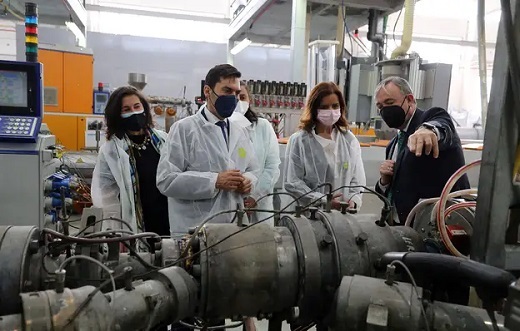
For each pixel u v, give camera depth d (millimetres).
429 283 825
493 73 837
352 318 716
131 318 706
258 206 1786
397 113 1504
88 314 622
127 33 7520
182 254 887
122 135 1778
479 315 720
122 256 917
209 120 1629
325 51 3670
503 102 812
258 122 1997
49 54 3791
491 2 6219
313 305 852
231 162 1632
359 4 3838
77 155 3277
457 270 750
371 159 2447
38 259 799
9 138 1744
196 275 842
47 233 842
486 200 847
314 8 4398
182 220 1590
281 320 900
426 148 1175
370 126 3578
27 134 1765
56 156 2242
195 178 1514
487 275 711
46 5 5219
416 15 8453
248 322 1486
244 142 1709
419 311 701
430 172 1392
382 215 979
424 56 8875
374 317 692
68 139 3611
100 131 3623
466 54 8875
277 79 7094
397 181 1473
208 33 7898
